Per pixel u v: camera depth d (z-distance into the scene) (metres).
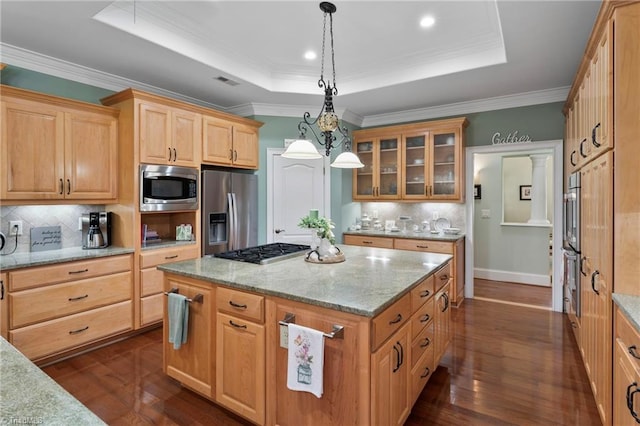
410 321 2.02
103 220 3.38
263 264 2.47
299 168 4.77
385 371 1.71
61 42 2.81
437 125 4.50
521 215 5.66
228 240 4.12
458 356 2.94
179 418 2.12
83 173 3.15
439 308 2.56
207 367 2.19
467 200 4.61
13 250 3.01
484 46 3.23
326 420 1.72
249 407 1.98
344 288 1.88
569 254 2.97
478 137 4.48
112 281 3.14
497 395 2.36
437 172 4.61
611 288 1.83
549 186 5.44
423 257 2.80
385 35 3.08
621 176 1.78
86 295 2.96
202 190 3.90
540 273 5.32
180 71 3.43
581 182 2.67
